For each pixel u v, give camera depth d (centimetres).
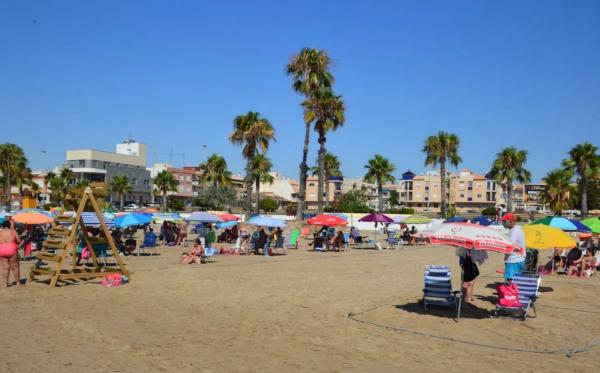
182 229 2877
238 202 7412
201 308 1095
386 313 1067
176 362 712
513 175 6106
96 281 1448
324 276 1650
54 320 959
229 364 710
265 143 4594
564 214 7488
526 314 1043
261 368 696
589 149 5616
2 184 7488
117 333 866
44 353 746
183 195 11462
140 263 1952
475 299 1245
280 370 690
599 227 1728
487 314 1073
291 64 4294
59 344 795
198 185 12156
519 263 1109
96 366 689
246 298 1221
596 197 8394
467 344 839
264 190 12331
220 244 3044
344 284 1478
